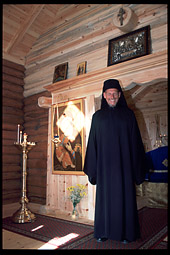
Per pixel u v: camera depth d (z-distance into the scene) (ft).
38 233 9.71
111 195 8.20
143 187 15.94
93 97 12.35
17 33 15.88
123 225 7.91
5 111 16.03
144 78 10.52
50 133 14.47
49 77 15.98
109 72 11.44
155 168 14.76
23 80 17.81
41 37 16.93
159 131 17.65
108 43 12.55
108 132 8.75
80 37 14.29
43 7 15.07
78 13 14.75
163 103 17.61
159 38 10.59
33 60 17.34
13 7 14.40
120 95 9.35
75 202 11.92
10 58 16.89
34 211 14.38
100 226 8.38
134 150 8.68
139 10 11.57
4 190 15.19
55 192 13.67
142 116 18.57
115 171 8.31
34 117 16.56
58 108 13.96
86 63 13.62
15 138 16.31
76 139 12.76
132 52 11.15
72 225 10.81
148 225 10.74
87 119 12.48
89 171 9.08
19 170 16.35
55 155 13.74
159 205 15.15
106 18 13.17
